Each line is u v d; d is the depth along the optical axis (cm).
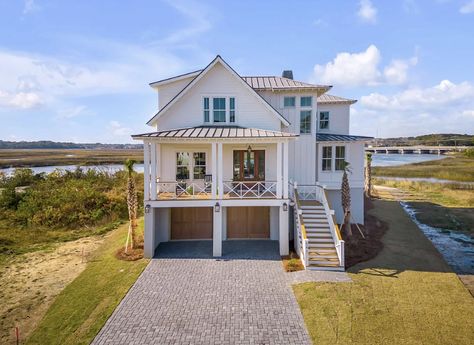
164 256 1553
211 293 1167
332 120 2223
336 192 1978
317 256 1392
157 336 912
